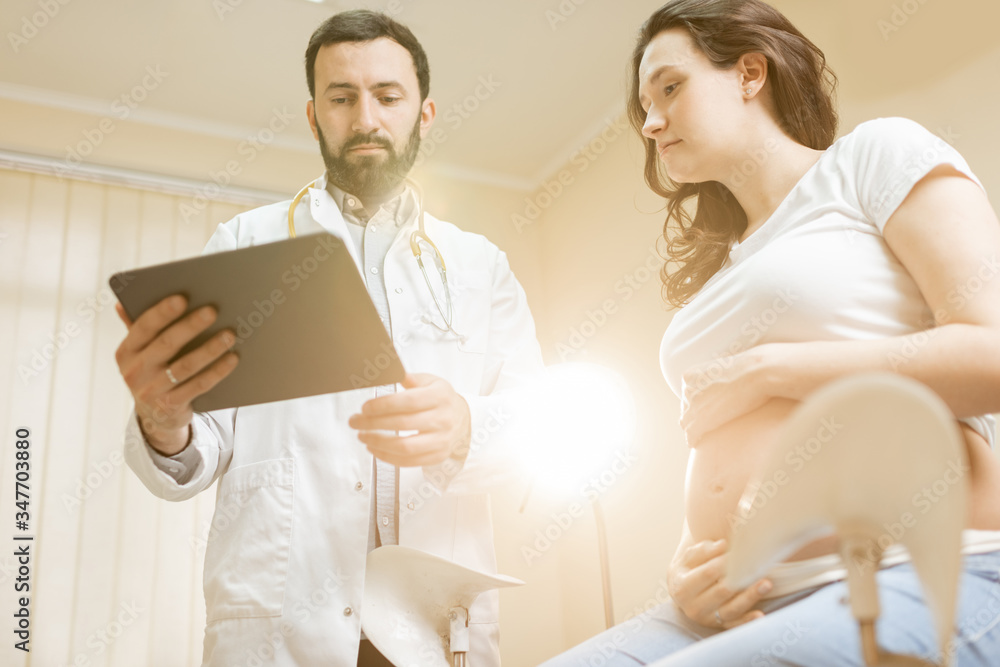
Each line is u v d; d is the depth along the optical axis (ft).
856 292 2.98
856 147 3.26
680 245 4.52
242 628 3.98
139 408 3.70
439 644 4.06
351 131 4.85
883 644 2.13
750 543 1.84
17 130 10.62
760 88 3.75
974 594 2.27
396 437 3.54
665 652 3.16
